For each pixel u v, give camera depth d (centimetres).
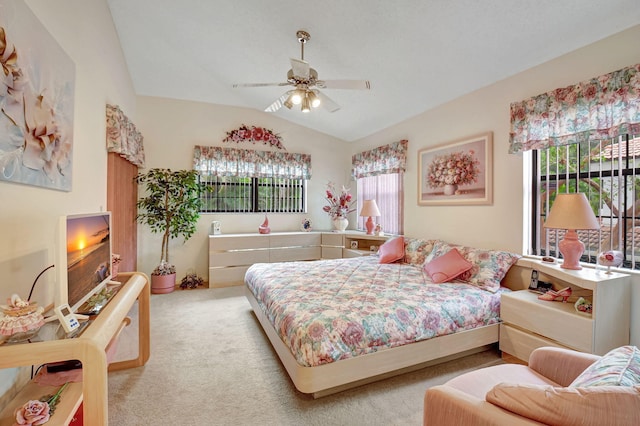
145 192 456
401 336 211
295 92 283
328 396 200
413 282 291
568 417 90
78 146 229
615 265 221
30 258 162
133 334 299
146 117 461
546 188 279
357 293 255
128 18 339
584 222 222
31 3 161
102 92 290
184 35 362
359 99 414
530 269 274
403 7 240
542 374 155
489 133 316
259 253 491
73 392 138
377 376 217
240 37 339
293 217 559
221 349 267
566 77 254
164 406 190
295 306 224
